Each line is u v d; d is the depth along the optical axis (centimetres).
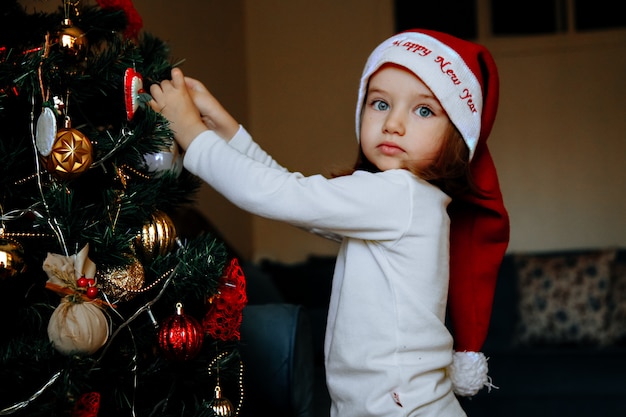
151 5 271
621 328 355
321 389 235
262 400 168
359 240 118
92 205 100
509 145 429
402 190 114
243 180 109
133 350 101
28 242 96
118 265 97
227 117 121
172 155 110
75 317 87
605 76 420
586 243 423
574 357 329
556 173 425
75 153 91
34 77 90
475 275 134
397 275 114
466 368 132
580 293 358
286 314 171
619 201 420
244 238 419
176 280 102
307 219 110
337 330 116
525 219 428
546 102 425
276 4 451
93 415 90
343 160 447
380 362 112
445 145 117
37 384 87
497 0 430
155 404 107
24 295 98
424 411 113
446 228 121
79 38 101
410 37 119
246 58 448
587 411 291
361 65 446
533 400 295
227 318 109
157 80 114
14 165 94
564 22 425
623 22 419
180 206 122
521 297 368
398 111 116
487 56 125
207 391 113
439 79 114
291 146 452
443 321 121
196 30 337
